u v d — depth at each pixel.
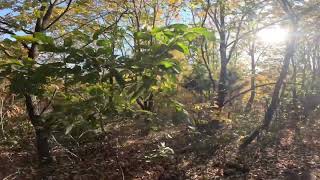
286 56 13.22
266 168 10.88
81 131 6.05
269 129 15.10
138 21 12.08
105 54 3.83
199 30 3.69
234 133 12.36
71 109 4.71
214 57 18.02
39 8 9.31
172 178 9.46
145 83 3.86
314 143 13.99
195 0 13.59
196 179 9.54
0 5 8.83
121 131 11.70
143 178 8.98
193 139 11.85
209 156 11.17
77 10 10.37
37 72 3.73
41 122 5.74
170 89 5.10
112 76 3.82
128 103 4.96
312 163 11.55
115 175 8.85
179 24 3.63
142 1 13.22
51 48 3.72
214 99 13.45
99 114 4.82
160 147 9.32
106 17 11.77
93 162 9.33
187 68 12.05
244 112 15.94
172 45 3.76
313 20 14.45
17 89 3.76
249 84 17.78
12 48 7.34
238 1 13.62
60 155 9.80
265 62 20.55
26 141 11.01
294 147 13.22
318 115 18.56
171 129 12.59
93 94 4.68
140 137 11.62
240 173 10.31
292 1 13.17
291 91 20.72
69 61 3.74
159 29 3.69
